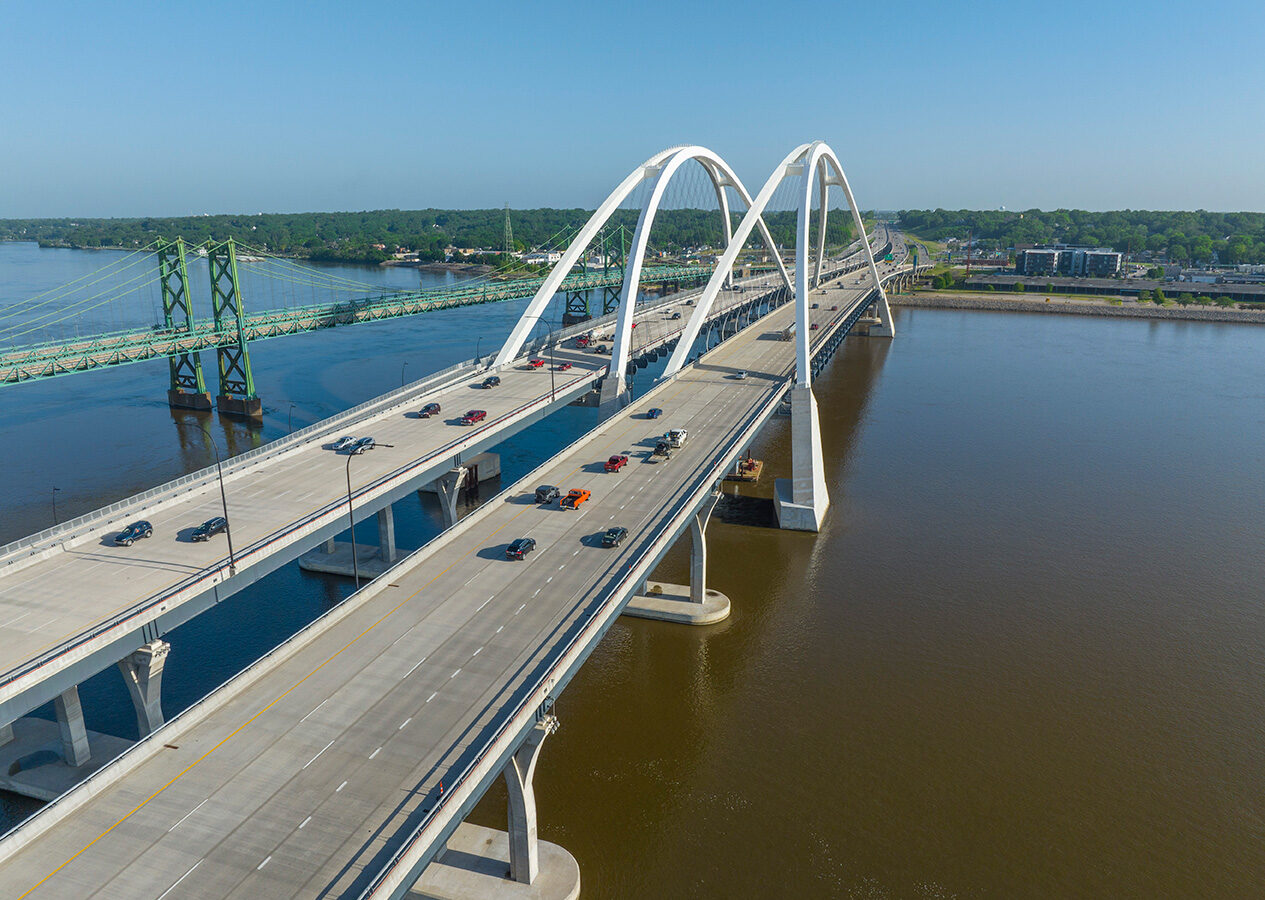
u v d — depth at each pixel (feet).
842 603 223.92
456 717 116.47
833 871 136.36
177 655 193.57
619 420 278.87
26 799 146.51
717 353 400.88
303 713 117.29
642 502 201.36
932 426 400.88
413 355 533.96
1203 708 178.70
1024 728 172.35
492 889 127.34
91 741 157.58
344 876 90.02
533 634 138.51
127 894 87.10
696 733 170.50
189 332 399.65
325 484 202.69
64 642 130.21
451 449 229.66
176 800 100.63
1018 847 141.49
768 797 152.76
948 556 253.24
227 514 180.86
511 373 340.18
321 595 224.33
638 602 220.02
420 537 262.26
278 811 99.04
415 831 93.09
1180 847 141.49
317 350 553.23
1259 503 298.35
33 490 292.40
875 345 650.43
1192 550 257.75
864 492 308.81
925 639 206.08
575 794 153.07
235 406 400.67
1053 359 585.63
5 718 118.32
